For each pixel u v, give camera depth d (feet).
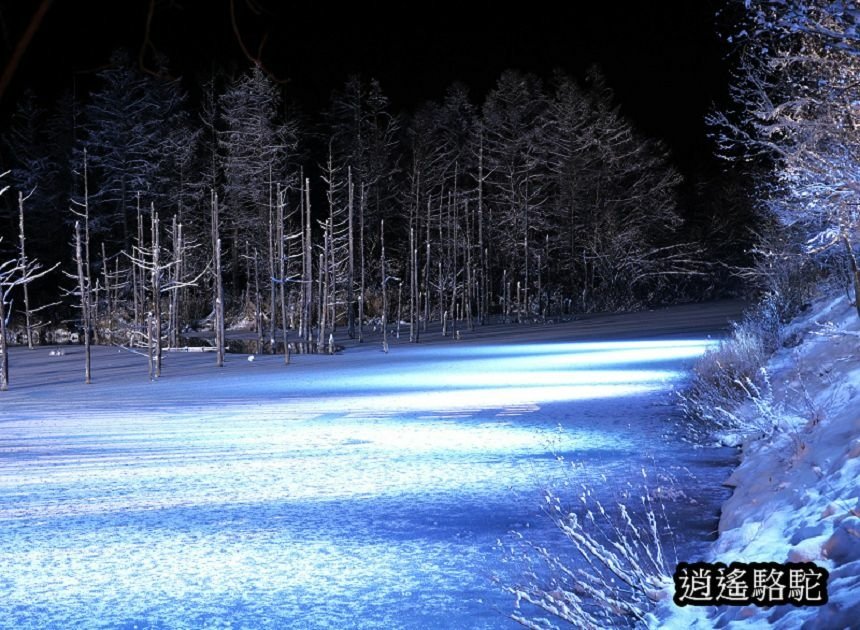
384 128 289.12
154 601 23.66
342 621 21.85
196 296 264.31
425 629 21.12
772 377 57.21
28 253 255.91
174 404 79.71
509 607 22.50
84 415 72.64
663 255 285.64
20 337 236.02
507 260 288.51
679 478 38.06
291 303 254.88
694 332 164.86
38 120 264.72
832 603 14.64
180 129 262.67
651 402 66.28
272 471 42.80
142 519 33.19
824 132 27.73
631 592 22.16
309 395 84.02
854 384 38.11
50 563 27.48
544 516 31.89
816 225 39.78
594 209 281.54
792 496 26.61
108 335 224.94
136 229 259.60
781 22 22.66
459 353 146.61
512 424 57.72
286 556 27.71
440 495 36.09
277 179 256.73
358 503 35.04
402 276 283.38
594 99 287.89
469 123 292.20
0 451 51.75
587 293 281.13
